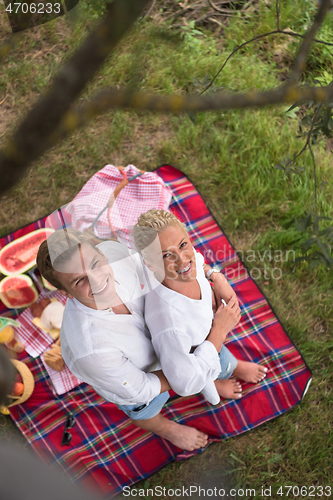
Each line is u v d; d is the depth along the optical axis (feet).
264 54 14.08
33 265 10.64
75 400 10.03
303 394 9.93
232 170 12.64
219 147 12.94
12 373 1.17
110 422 9.85
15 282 10.47
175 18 8.43
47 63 13.48
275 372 10.16
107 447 9.63
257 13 14.23
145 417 7.81
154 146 13.15
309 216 7.96
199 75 13.43
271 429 9.78
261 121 12.78
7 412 9.69
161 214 6.28
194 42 13.39
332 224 11.46
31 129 0.59
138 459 9.50
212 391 8.59
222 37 14.20
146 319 6.50
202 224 11.96
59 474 1.26
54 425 9.86
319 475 9.33
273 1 13.89
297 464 9.43
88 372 6.07
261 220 12.14
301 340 10.71
